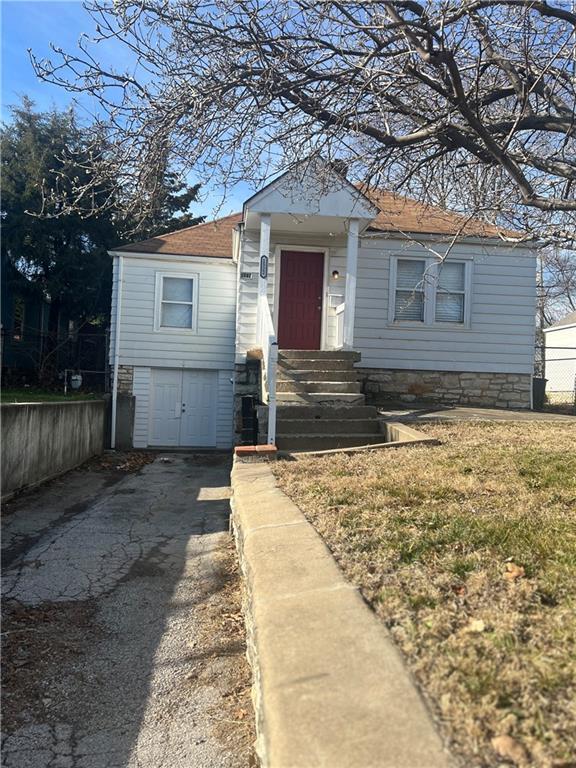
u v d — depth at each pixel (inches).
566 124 184.7
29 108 708.0
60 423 390.0
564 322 1144.2
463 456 242.4
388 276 514.6
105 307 841.5
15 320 768.9
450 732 68.2
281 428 343.3
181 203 346.9
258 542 143.7
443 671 80.9
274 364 308.5
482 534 141.3
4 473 302.5
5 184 709.9
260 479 219.6
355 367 514.9
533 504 169.2
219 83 194.2
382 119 213.3
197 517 295.0
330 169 232.5
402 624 96.3
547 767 62.6
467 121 187.6
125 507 313.6
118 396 585.9
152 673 140.2
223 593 188.5
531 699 74.8
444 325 519.2
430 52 173.2
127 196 220.2
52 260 768.3
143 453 544.1
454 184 263.4
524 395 526.3
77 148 254.2
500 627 94.7
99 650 151.7
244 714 122.1
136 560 224.8
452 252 517.3
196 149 206.1
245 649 149.9
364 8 189.8
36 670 140.9
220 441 613.9
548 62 177.8
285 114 209.3
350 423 349.4
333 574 118.8
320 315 508.1
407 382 517.7
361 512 165.6
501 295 525.7
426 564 124.7
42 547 238.5
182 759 108.9
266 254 434.3
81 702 127.9
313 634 92.6
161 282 608.1
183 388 615.2
